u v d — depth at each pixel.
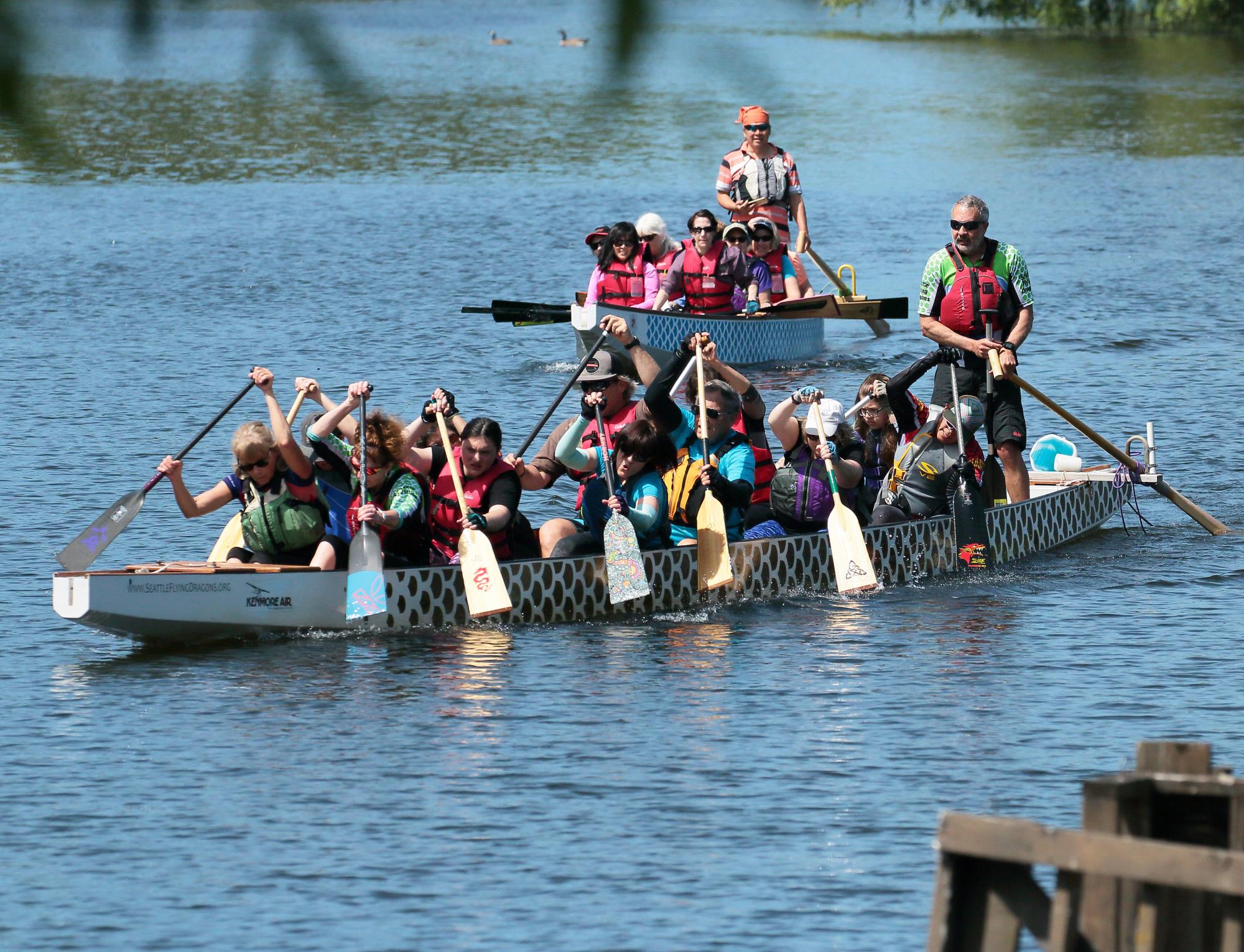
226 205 96.31
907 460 35.78
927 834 20.00
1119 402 50.72
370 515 29.06
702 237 57.84
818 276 77.94
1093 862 10.40
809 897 18.19
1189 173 113.88
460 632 29.64
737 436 32.53
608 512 32.03
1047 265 78.62
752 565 32.06
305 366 56.91
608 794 21.45
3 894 18.33
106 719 24.61
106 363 56.91
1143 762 11.98
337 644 28.80
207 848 19.72
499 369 57.19
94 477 41.22
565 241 87.25
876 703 25.33
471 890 18.44
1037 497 36.62
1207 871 10.01
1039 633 29.45
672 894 18.28
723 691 25.95
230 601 28.47
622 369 33.84
